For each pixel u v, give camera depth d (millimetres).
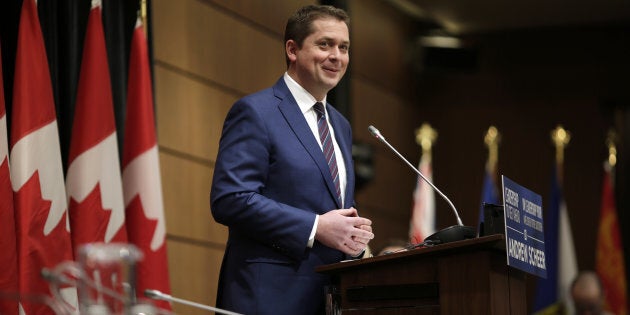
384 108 18156
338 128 6492
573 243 18516
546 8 18250
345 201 6223
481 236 5527
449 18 18828
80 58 8930
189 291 10930
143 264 8617
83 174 8148
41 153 7586
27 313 7109
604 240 16859
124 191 8836
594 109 18938
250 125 6000
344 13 6359
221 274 6094
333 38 6215
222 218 5852
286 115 6117
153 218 8766
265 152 5965
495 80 19188
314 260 5891
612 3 18000
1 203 7129
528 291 17766
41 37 7793
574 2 17953
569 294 13484
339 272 5609
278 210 5750
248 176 5879
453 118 19094
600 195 18609
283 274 5836
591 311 13047
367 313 5523
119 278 3877
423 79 19172
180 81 11125
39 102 7676
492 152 18844
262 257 5871
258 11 12742
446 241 5613
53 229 7516
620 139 18828
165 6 11008
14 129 7559
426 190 15930
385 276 5516
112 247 3875
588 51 19078
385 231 17734
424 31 19172
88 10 9070
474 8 18375
